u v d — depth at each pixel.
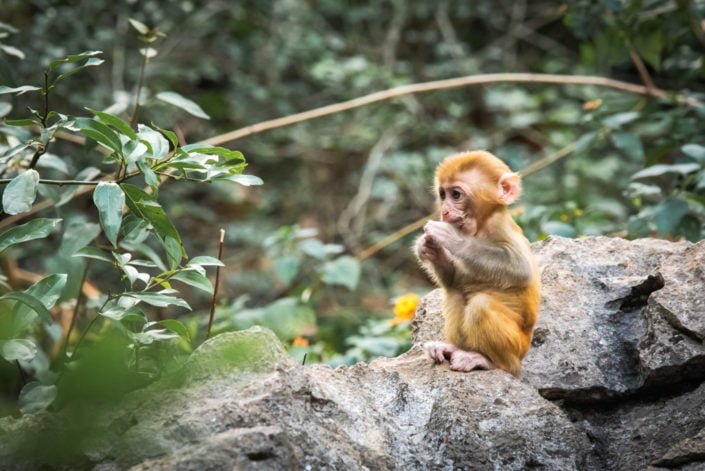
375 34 28.59
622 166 23.55
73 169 16.47
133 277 7.88
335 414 6.93
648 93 16.28
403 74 26.81
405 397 7.66
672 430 7.49
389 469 6.71
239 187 24.61
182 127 24.06
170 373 7.70
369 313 19.53
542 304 9.10
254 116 25.50
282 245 15.76
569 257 9.84
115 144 7.39
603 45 15.96
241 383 6.79
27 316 7.55
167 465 5.82
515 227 9.06
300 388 6.83
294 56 26.52
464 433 7.12
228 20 26.34
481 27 29.80
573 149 16.47
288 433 6.38
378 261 23.80
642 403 8.16
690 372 7.77
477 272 8.63
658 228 11.83
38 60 17.36
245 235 23.11
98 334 11.02
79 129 7.35
